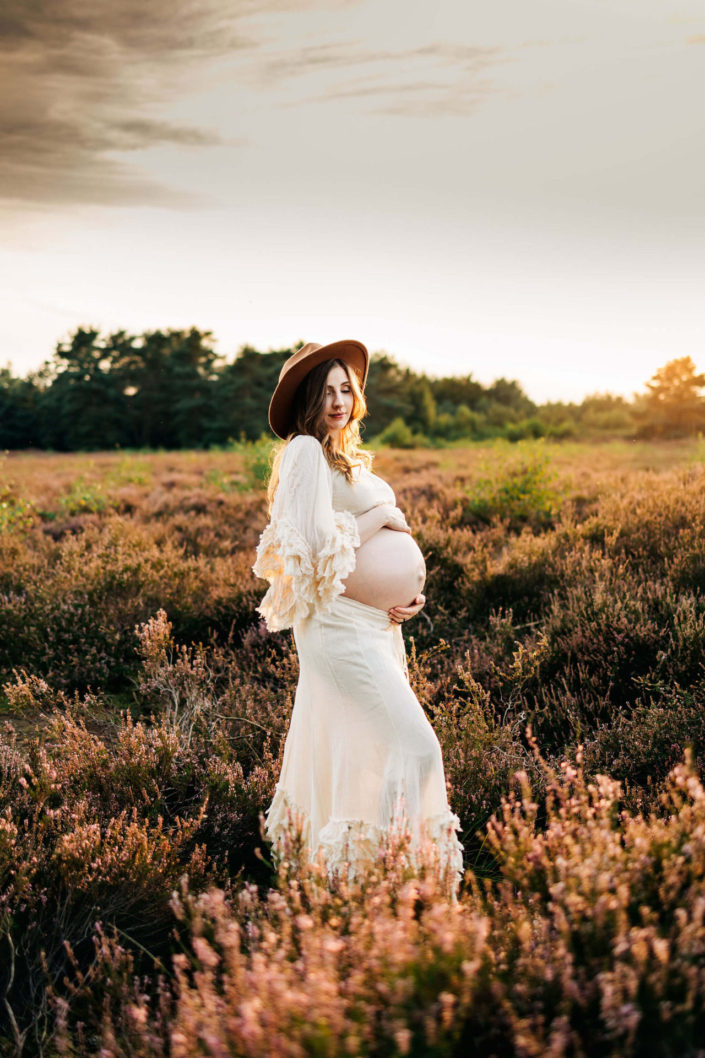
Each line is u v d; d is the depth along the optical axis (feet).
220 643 17.11
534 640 14.89
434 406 190.39
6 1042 7.00
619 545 19.47
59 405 211.20
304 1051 4.67
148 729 12.23
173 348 214.48
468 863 9.49
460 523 26.81
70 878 8.23
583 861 6.21
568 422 133.18
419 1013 4.89
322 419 9.21
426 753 8.31
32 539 27.17
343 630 8.63
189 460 78.02
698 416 123.24
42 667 15.75
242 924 7.04
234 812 9.98
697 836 6.17
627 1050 4.84
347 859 8.14
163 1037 5.96
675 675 12.50
